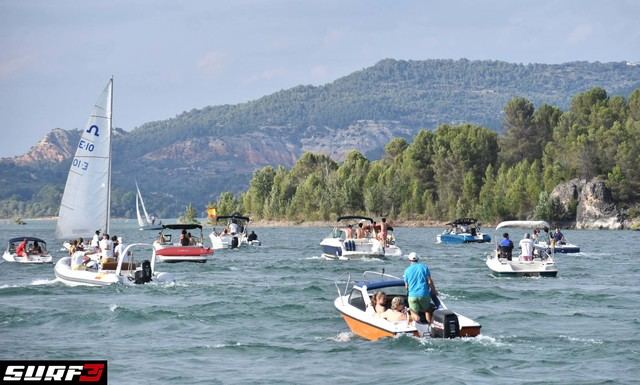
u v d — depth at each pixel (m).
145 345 55.72
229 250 163.38
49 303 74.06
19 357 52.09
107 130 102.75
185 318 65.81
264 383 45.53
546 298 78.88
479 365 48.69
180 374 47.59
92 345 55.78
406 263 121.25
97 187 102.50
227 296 79.06
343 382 45.56
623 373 47.16
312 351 53.16
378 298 56.47
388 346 53.12
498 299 78.19
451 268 113.69
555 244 151.50
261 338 58.09
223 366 49.47
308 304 73.19
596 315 67.88
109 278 84.56
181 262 124.62
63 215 101.38
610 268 115.38
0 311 68.75
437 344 52.72
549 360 50.09
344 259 128.00
